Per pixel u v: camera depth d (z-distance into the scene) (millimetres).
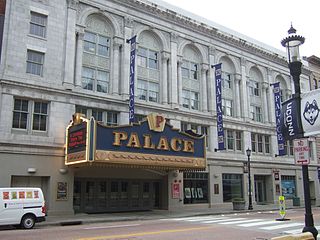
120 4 31328
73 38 27922
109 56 30531
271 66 45719
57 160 25438
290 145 46031
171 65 34250
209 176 35250
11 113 24094
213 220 22047
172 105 33469
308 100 9484
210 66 37906
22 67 25000
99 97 28406
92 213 27281
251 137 41344
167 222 21031
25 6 25891
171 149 26594
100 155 22719
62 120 26219
